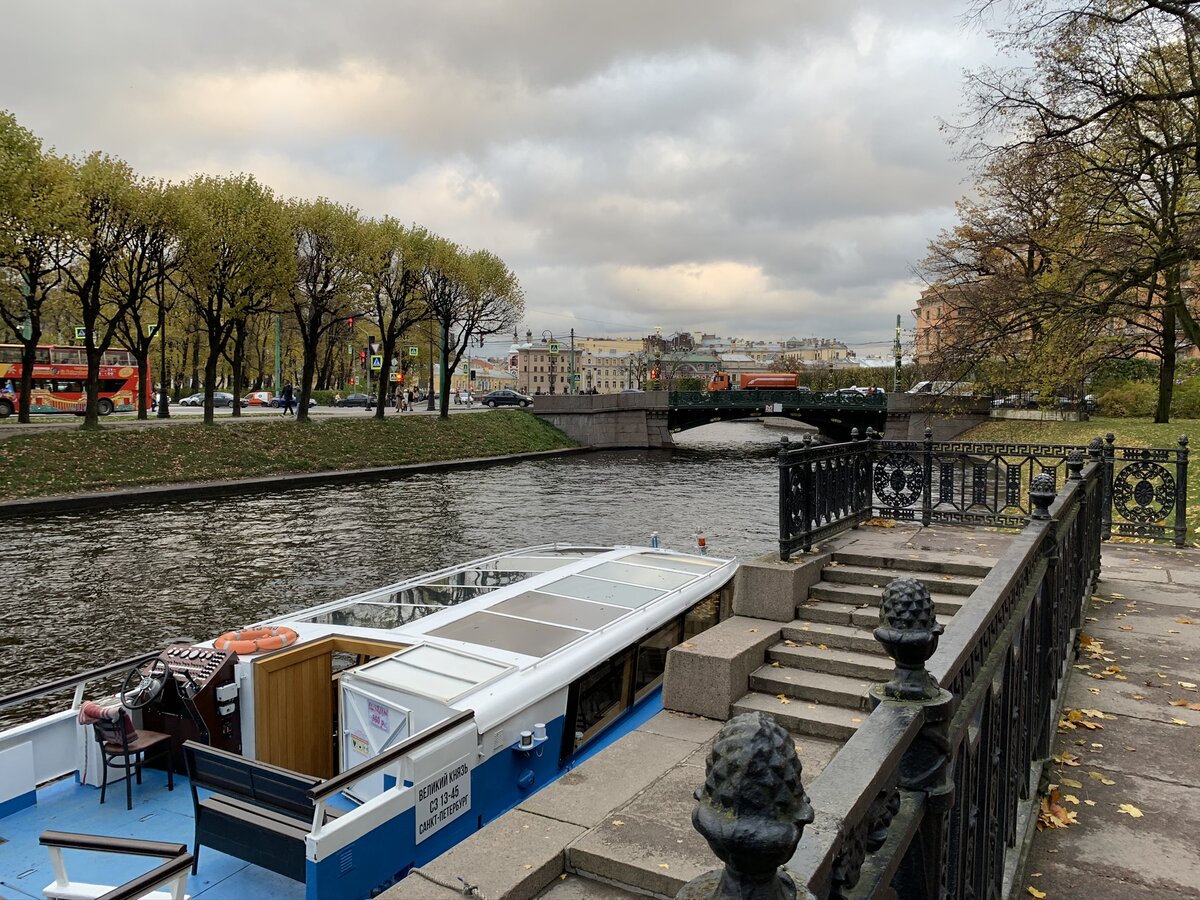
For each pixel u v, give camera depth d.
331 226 43.06
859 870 1.65
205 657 7.21
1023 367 29.58
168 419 44.34
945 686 2.22
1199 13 18.81
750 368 177.88
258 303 40.56
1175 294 26.88
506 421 58.00
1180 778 4.49
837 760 1.80
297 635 7.80
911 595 2.18
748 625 7.88
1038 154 20.86
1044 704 4.58
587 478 41.88
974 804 2.71
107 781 7.07
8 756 6.64
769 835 1.21
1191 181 24.83
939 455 10.27
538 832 4.99
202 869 6.00
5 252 30.08
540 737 7.24
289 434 40.66
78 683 7.24
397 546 23.64
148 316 62.62
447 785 6.30
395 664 7.43
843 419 61.12
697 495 35.34
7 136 28.28
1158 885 3.54
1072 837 3.92
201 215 36.00
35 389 48.75
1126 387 43.25
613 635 8.52
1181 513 11.10
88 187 32.06
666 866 4.45
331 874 5.34
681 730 6.82
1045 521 4.76
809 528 8.56
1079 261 24.23
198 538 24.08
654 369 110.00
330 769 7.94
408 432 48.34
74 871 5.99
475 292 55.56
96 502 28.09
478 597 9.70
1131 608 7.86
